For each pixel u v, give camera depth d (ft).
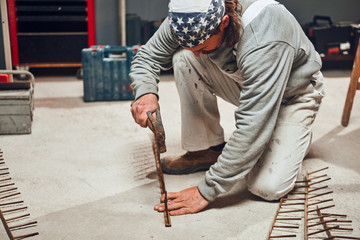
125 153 6.38
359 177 5.63
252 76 4.19
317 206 4.77
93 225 4.47
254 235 4.33
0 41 8.77
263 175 4.83
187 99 5.50
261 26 4.17
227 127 7.53
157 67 5.27
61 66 11.38
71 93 9.68
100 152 6.40
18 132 7.04
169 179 5.58
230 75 4.94
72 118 7.92
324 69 11.89
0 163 5.90
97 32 11.07
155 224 4.49
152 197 5.09
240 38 4.22
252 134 4.27
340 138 7.01
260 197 5.09
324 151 6.48
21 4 10.34
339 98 9.19
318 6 12.62
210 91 5.53
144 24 11.54
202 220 4.57
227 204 4.93
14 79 10.82
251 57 4.17
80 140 6.86
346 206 4.88
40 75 11.34
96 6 10.87
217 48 4.34
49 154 6.29
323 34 11.21
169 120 7.86
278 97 4.31
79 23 10.72
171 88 10.06
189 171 5.73
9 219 4.51
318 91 5.26
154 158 6.20
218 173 4.48
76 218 4.61
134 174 5.69
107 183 5.43
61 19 10.57
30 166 5.87
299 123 4.97
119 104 8.89
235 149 4.33
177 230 4.38
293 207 4.87
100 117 8.01
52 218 4.60
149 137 7.04
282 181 4.80
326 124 7.66
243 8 4.24
